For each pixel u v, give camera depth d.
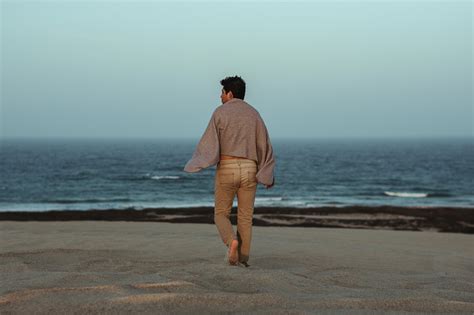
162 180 46.88
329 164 76.06
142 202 29.80
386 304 2.96
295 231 10.20
